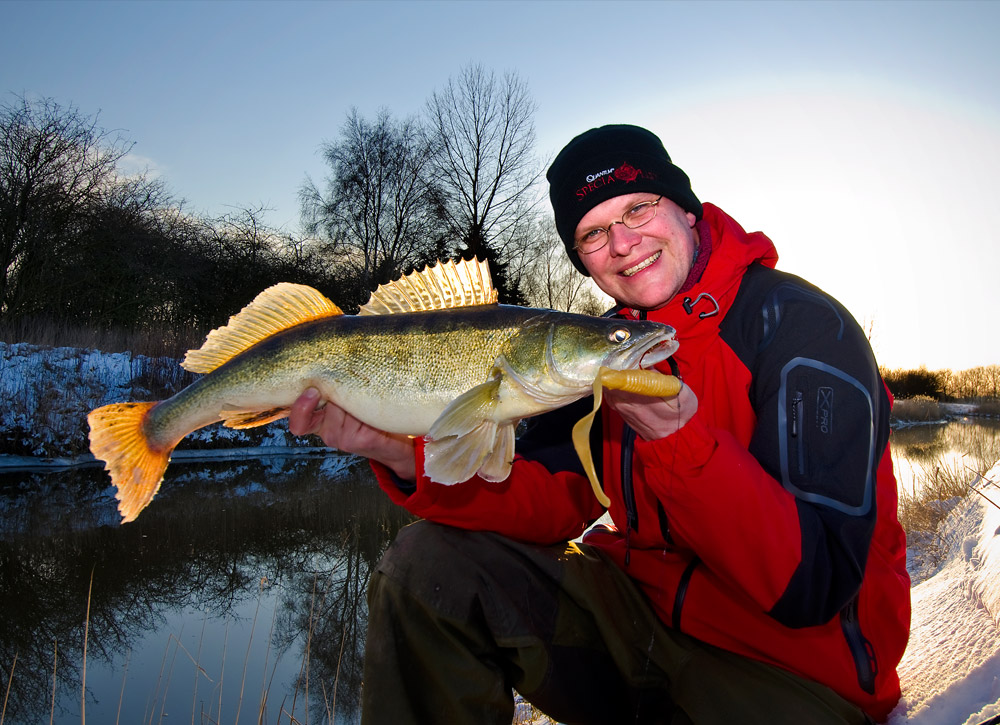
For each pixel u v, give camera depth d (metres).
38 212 6.06
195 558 2.34
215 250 8.42
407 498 0.78
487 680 0.73
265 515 2.93
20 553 2.34
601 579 0.78
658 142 0.88
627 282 0.86
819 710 0.64
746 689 0.66
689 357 0.77
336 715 1.35
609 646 0.76
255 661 1.59
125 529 2.67
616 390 0.59
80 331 4.98
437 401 0.82
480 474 0.75
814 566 0.60
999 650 0.85
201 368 0.94
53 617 1.82
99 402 4.08
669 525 0.75
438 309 0.86
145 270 6.89
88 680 1.47
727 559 0.61
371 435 0.84
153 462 0.95
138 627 1.78
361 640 1.72
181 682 1.47
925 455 4.64
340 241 9.57
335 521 2.85
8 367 4.07
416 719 0.73
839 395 0.64
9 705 1.36
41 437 3.78
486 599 0.72
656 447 0.60
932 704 0.75
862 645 0.67
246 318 0.93
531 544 0.80
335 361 0.85
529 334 0.81
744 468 0.59
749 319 0.74
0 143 6.05
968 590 1.16
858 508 0.62
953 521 1.91
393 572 0.75
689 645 0.73
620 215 0.84
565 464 0.88
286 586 2.10
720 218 0.83
